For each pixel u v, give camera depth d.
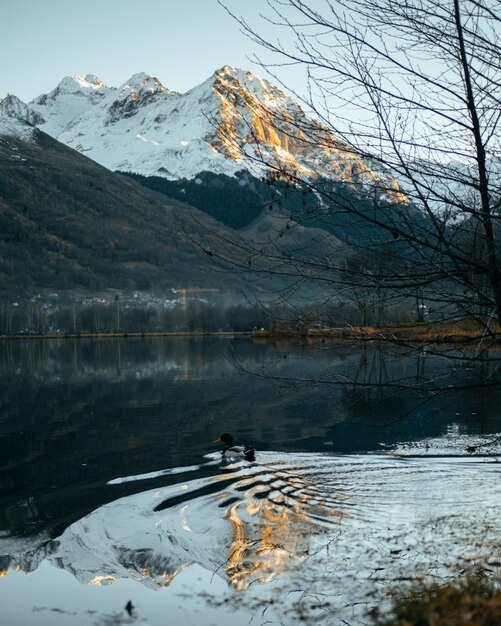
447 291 6.55
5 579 8.91
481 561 8.66
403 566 8.73
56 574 9.08
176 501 12.45
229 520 11.17
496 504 11.61
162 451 17.44
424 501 11.94
